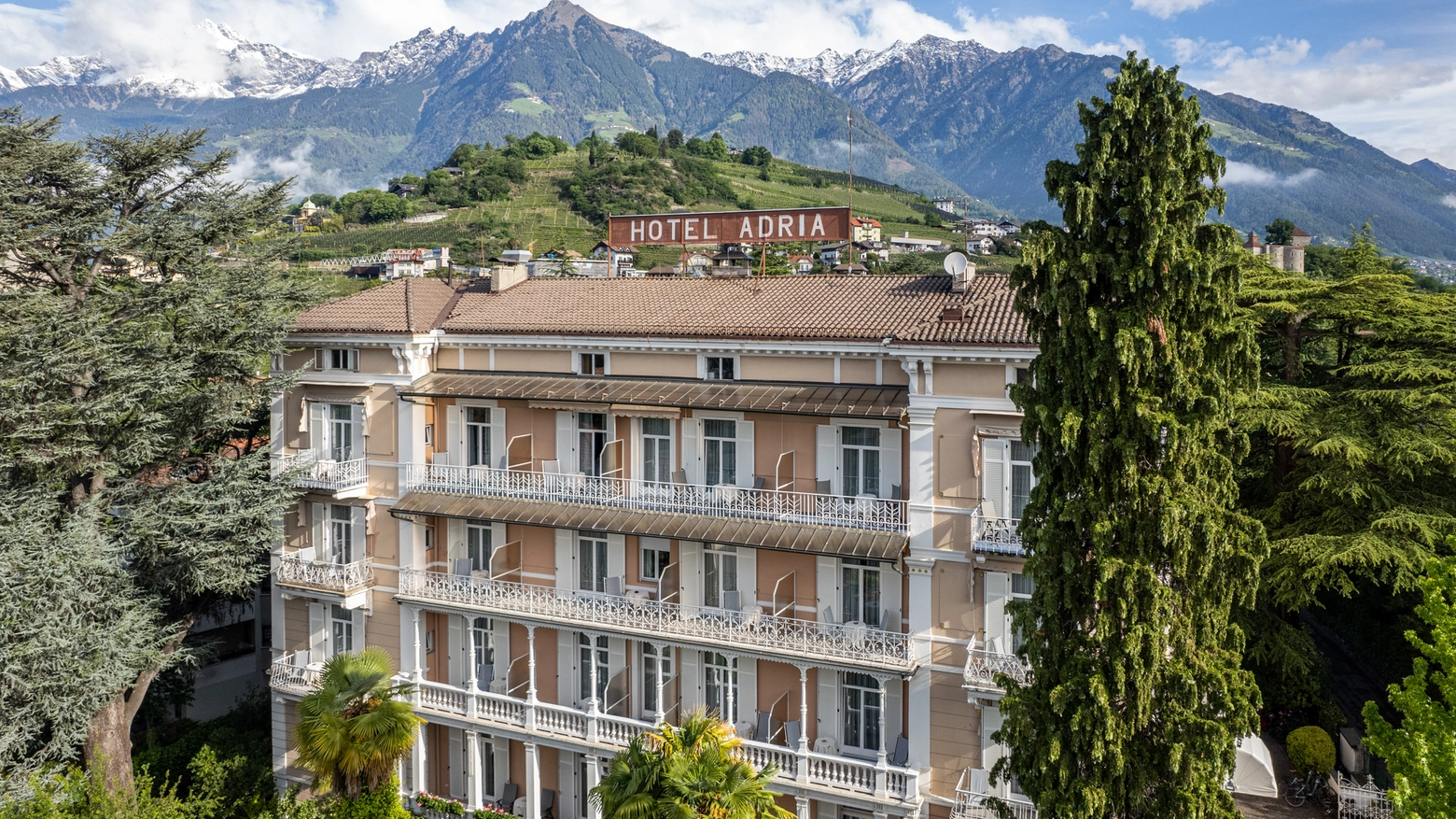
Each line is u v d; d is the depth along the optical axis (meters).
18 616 24.34
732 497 26.31
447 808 28.61
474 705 28.75
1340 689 36.03
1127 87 17.30
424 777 29.70
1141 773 17.34
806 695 26.59
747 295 29.36
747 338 26.16
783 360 26.22
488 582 29.11
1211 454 17.58
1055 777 17.75
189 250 29.08
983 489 23.48
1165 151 16.73
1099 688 16.77
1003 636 23.64
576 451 29.27
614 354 28.47
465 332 30.20
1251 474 34.44
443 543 31.02
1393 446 29.06
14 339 25.12
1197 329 17.27
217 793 30.53
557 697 29.80
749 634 25.86
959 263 26.36
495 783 30.47
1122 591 17.02
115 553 26.81
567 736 27.34
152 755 32.81
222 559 28.62
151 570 29.00
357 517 31.23
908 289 27.28
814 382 25.83
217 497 28.86
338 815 24.64
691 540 25.47
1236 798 27.84
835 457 25.92
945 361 23.58
